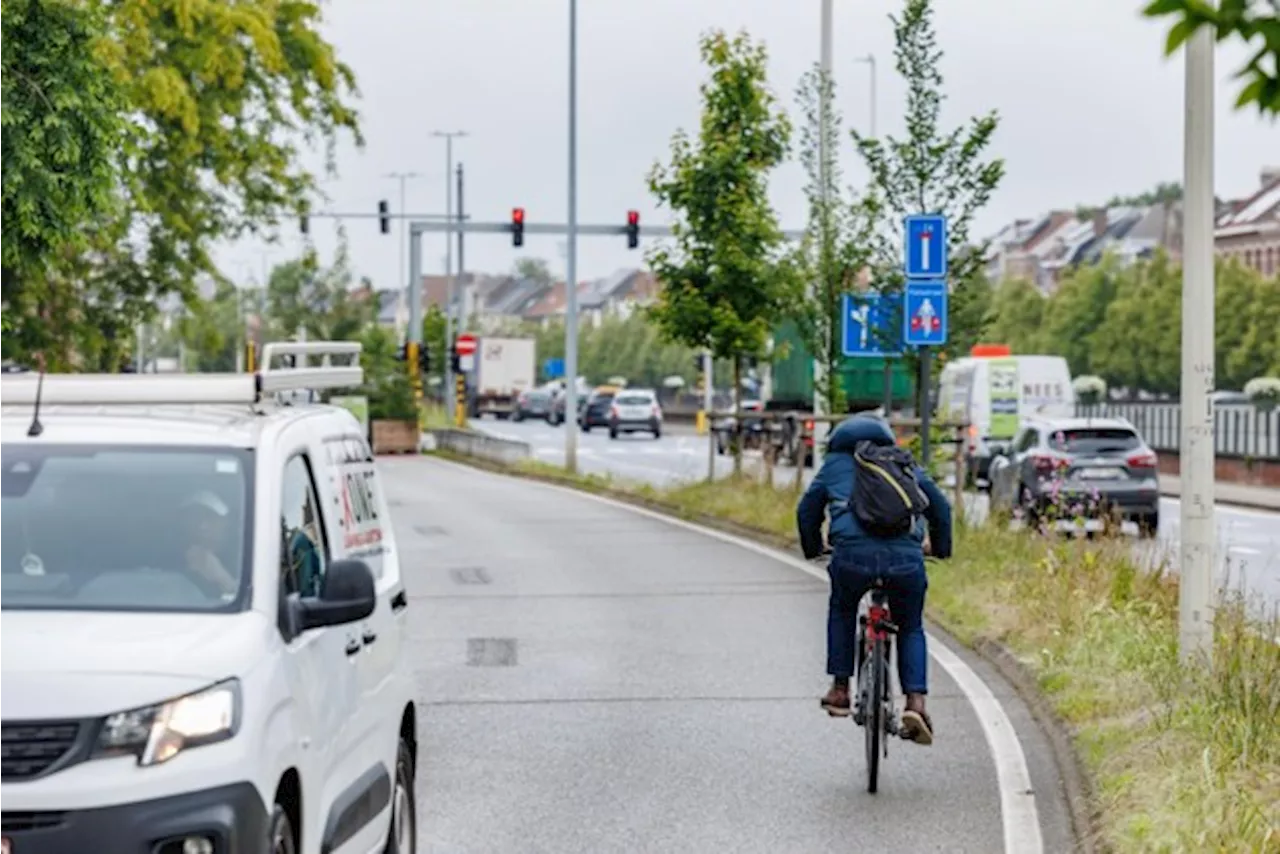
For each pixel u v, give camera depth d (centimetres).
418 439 10269
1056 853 1454
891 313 4000
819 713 2084
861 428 1723
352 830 1130
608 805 1638
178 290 5519
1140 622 2300
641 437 12550
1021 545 3212
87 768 909
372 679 1206
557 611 2980
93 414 1115
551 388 15988
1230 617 1998
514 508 5462
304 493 1150
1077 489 4575
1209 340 1977
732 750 1881
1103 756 1673
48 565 1030
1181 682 1834
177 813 912
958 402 7456
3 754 910
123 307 5462
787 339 8538
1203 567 1978
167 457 1077
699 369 11125
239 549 1039
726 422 10962
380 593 1263
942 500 1703
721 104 5700
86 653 946
